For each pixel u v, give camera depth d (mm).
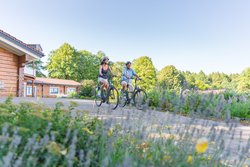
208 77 66500
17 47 13297
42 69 59656
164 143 2816
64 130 2744
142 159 2402
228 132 2855
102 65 9727
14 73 13906
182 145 2713
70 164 2000
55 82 42562
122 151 2621
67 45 56781
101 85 9602
